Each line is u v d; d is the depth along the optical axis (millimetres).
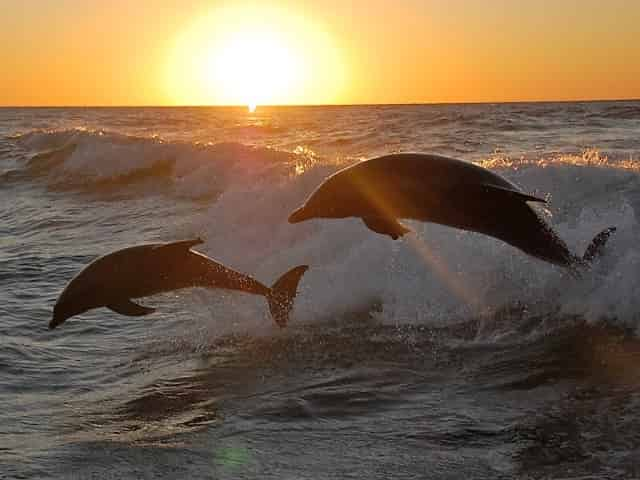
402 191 7582
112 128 77438
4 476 6262
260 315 10516
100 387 8508
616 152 23938
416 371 8312
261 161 24328
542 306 9672
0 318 11281
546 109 108812
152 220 19672
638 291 9148
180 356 9414
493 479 5844
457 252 10812
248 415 7438
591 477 5746
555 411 7000
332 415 7297
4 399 8164
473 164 7730
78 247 16828
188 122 97938
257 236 15086
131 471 6316
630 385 7453
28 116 145250
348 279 10992
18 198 26125
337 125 67500
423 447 6465
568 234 10789
